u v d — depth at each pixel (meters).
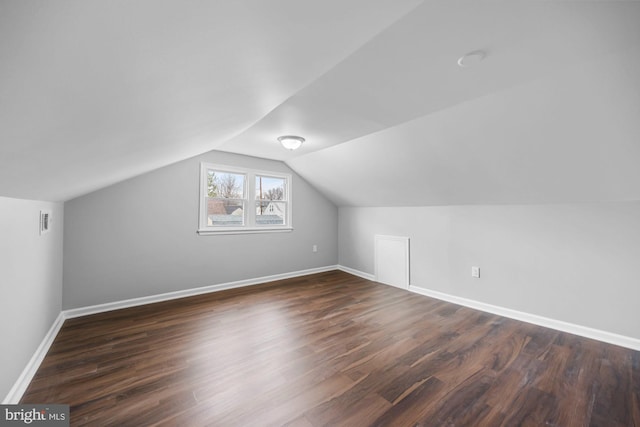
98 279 2.96
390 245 4.15
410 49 1.33
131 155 1.69
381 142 2.86
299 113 2.20
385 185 3.63
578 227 2.45
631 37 1.22
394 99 1.92
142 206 3.22
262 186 4.30
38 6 0.29
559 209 2.56
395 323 2.71
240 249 4.01
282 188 4.53
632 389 1.70
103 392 1.67
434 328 2.60
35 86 0.48
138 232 3.20
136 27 0.44
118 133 1.07
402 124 2.46
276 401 1.60
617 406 1.56
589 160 2.01
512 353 2.13
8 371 1.48
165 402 1.59
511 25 1.16
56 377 1.81
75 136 0.88
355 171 3.66
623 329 2.23
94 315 2.88
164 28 0.48
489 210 3.04
